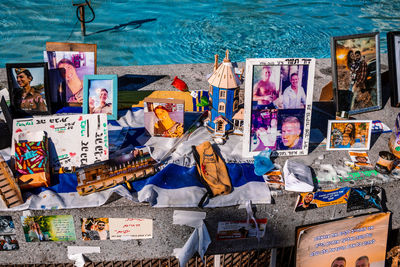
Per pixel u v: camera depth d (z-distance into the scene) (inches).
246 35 412.2
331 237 154.0
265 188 140.9
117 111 173.9
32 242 141.3
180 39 403.5
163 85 205.6
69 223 137.4
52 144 142.7
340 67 178.2
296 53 377.7
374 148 164.7
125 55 371.2
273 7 486.0
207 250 149.2
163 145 159.5
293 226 148.6
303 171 145.3
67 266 160.2
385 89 211.0
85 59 176.1
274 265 159.8
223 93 156.5
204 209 137.4
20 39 387.9
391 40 189.5
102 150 144.1
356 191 145.9
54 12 453.7
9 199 131.2
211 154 150.3
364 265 163.2
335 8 483.2
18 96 170.2
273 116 152.1
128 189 138.0
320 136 171.3
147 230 141.4
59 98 178.1
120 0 494.6
